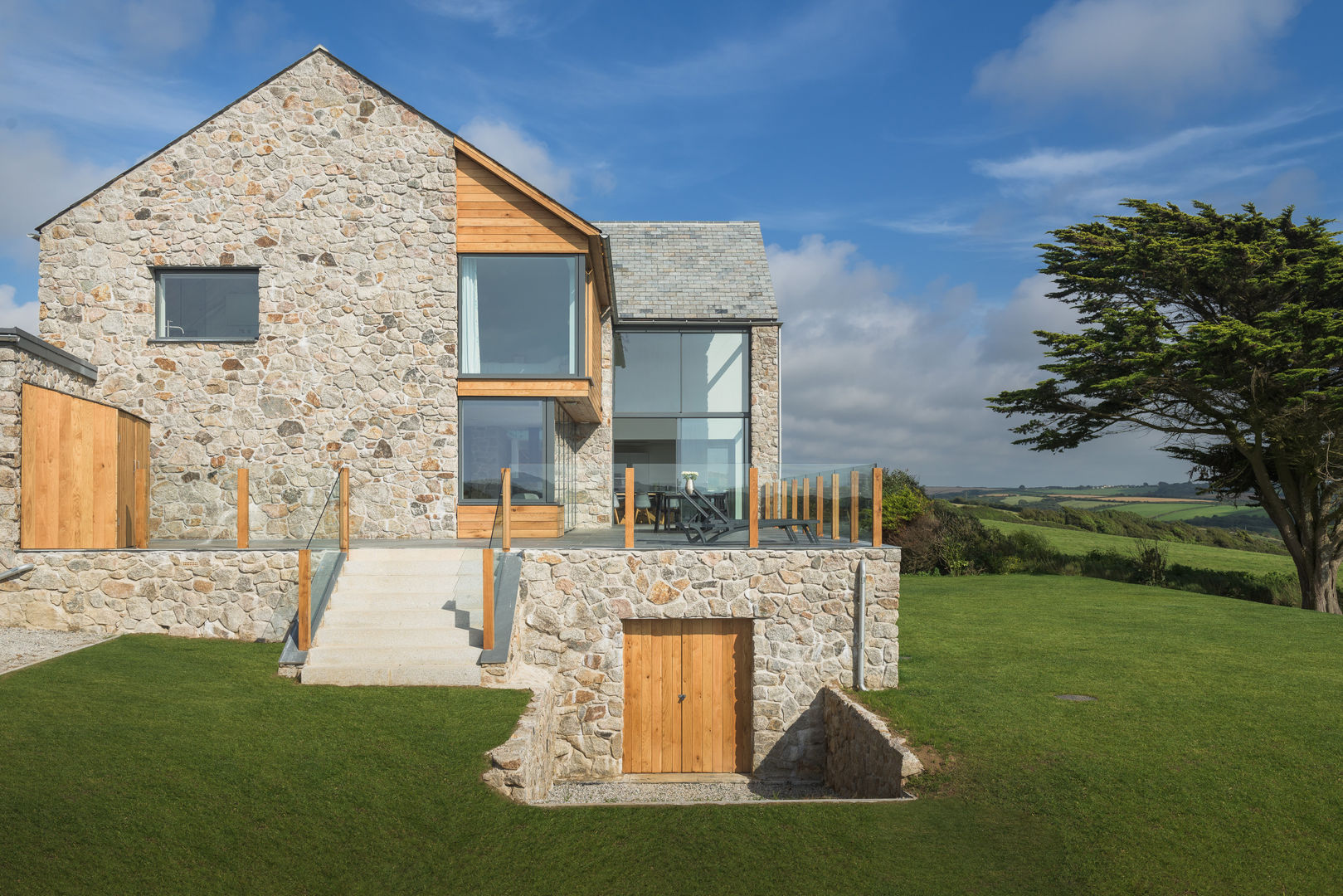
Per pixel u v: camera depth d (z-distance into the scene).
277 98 14.98
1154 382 22.83
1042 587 22.00
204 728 7.67
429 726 8.25
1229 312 24.16
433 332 14.89
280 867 5.79
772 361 21.72
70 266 14.77
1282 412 21.30
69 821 5.80
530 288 15.07
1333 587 23.08
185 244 14.84
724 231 25.28
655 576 12.01
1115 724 9.45
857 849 6.71
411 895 5.71
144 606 11.07
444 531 14.70
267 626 11.16
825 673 12.05
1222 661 12.79
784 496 12.68
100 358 14.69
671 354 21.89
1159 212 25.30
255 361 14.79
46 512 11.11
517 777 7.41
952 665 12.59
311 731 7.88
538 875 6.07
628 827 6.91
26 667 8.91
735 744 12.31
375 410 14.80
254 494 11.60
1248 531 44.34
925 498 29.73
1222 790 7.61
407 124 15.05
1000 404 26.84
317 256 14.91
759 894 5.96
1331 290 22.12
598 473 12.99
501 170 14.91
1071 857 6.56
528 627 11.88
